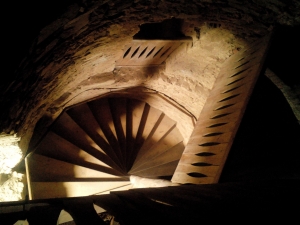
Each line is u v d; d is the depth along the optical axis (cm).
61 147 417
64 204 146
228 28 291
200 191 177
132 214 128
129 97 511
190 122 476
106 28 239
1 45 146
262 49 274
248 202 148
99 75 382
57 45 207
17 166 362
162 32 332
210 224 117
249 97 261
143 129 509
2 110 200
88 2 174
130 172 450
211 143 274
